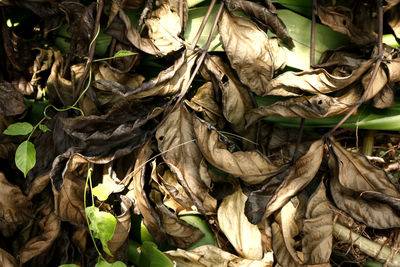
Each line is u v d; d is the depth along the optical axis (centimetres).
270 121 96
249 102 91
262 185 90
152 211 89
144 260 92
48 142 90
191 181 89
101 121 86
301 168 88
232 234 92
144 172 89
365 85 87
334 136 99
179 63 85
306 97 89
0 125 92
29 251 89
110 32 87
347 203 88
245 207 88
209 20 93
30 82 95
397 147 99
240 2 88
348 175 88
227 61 92
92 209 85
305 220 88
